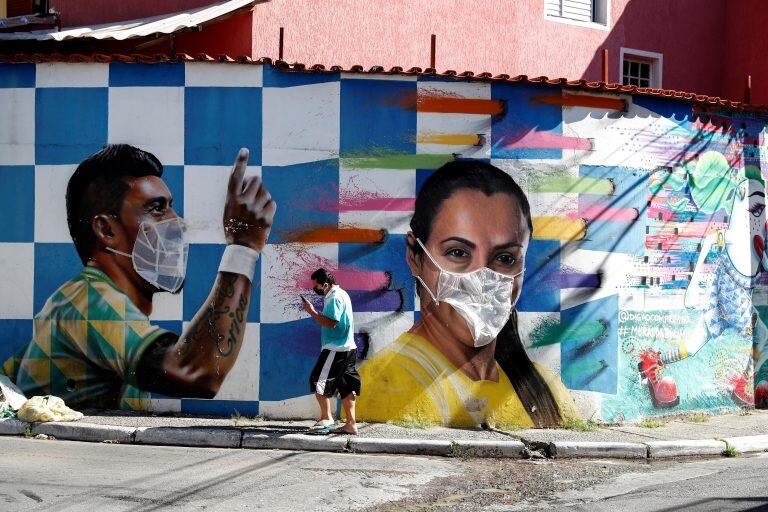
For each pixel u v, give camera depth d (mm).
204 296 10773
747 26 18031
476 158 10906
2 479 7906
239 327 10734
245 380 10727
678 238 11922
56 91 10852
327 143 10742
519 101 11000
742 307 12641
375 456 9453
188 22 12445
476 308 10875
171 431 9734
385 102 10781
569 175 11156
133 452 9242
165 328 10797
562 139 11133
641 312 11609
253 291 10734
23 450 9172
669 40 18109
